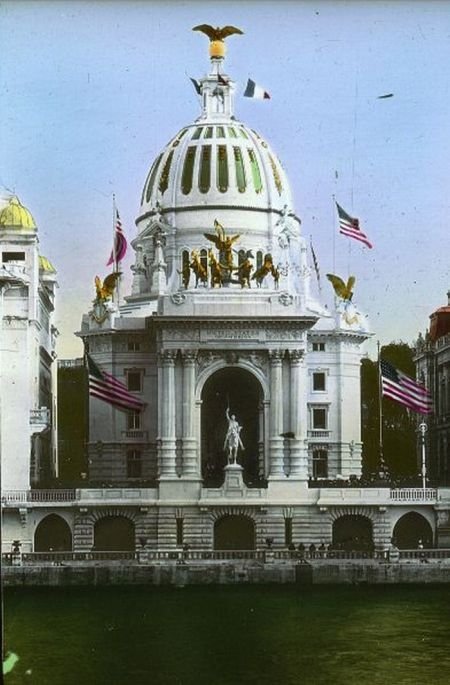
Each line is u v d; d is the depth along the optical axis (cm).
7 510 13038
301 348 13650
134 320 14988
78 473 18725
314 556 11812
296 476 13388
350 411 15462
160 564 11288
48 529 13838
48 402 16638
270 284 15750
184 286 14675
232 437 13500
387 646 8238
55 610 9981
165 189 17150
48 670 7494
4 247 13825
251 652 8000
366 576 11175
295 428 13550
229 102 18000
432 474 16538
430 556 11831
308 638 8556
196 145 17250
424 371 16825
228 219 16888
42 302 15588
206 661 7762
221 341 13612
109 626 9131
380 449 15888
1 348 13338
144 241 17175
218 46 18100
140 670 7488
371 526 13375
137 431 14862
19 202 14188
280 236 17088
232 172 17025
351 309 15575
